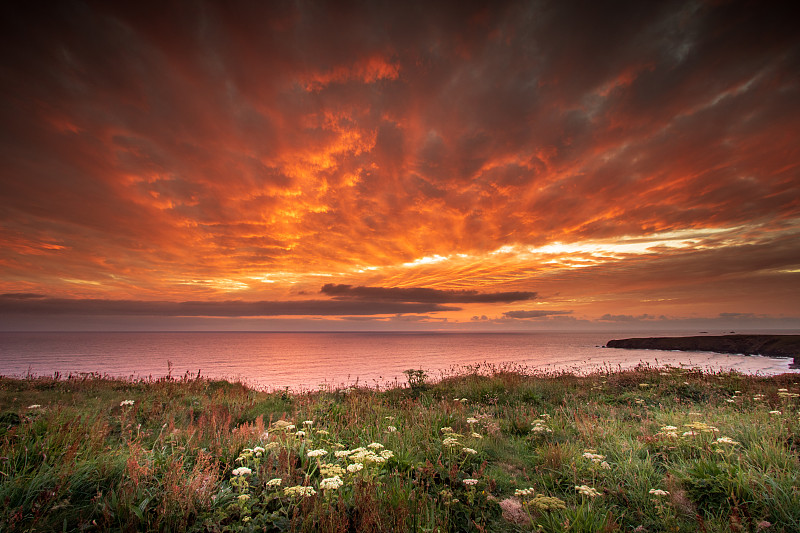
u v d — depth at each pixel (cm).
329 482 423
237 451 620
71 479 447
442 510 457
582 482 536
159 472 503
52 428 612
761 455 550
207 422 814
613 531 395
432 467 546
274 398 1262
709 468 518
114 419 810
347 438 760
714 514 440
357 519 409
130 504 399
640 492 493
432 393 1335
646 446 656
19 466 487
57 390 1266
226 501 439
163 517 384
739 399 1045
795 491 441
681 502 464
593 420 823
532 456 675
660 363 4153
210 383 1605
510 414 1005
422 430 783
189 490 425
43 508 389
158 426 816
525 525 435
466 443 686
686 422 793
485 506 467
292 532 377
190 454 610
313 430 773
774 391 1151
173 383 1467
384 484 499
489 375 1739
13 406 959
